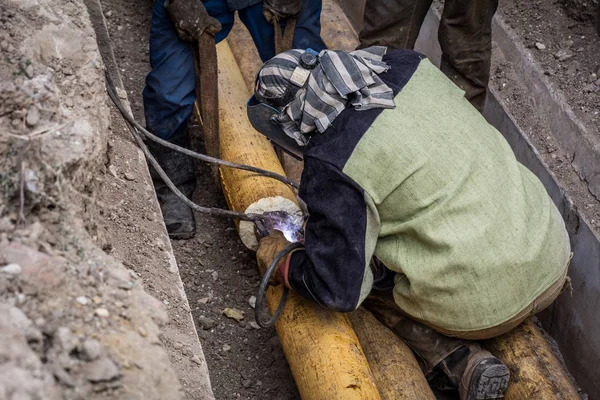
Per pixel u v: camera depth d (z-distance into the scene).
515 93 4.13
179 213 3.72
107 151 2.70
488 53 3.77
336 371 2.65
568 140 3.80
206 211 2.99
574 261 3.49
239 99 3.76
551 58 4.15
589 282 3.36
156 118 3.51
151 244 2.77
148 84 3.45
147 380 1.70
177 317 2.55
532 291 2.73
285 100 2.61
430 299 2.71
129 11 4.95
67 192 2.04
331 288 2.55
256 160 3.40
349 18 5.26
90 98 2.51
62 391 1.58
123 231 2.71
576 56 4.12
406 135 2.54
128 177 2.96
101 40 3.69
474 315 2.71
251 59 4.08
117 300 1.87
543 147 3.87
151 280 2.61
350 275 2.52
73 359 1.65
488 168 2.67
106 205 2.71
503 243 2.64
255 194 3.20
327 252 2.54
